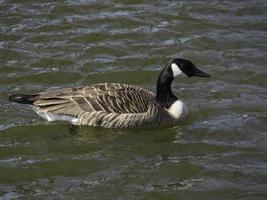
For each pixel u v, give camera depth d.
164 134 15.79
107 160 14.36
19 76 18.52
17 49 20.23
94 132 15.59
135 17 23.03
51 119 15.62
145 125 15.77
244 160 14.34
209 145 15.10
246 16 23.41
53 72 18.83
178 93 17.94
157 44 21.12
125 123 15.55
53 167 14.01
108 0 24.66
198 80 18.78
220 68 19.48
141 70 19.20
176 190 13.09
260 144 15.10
